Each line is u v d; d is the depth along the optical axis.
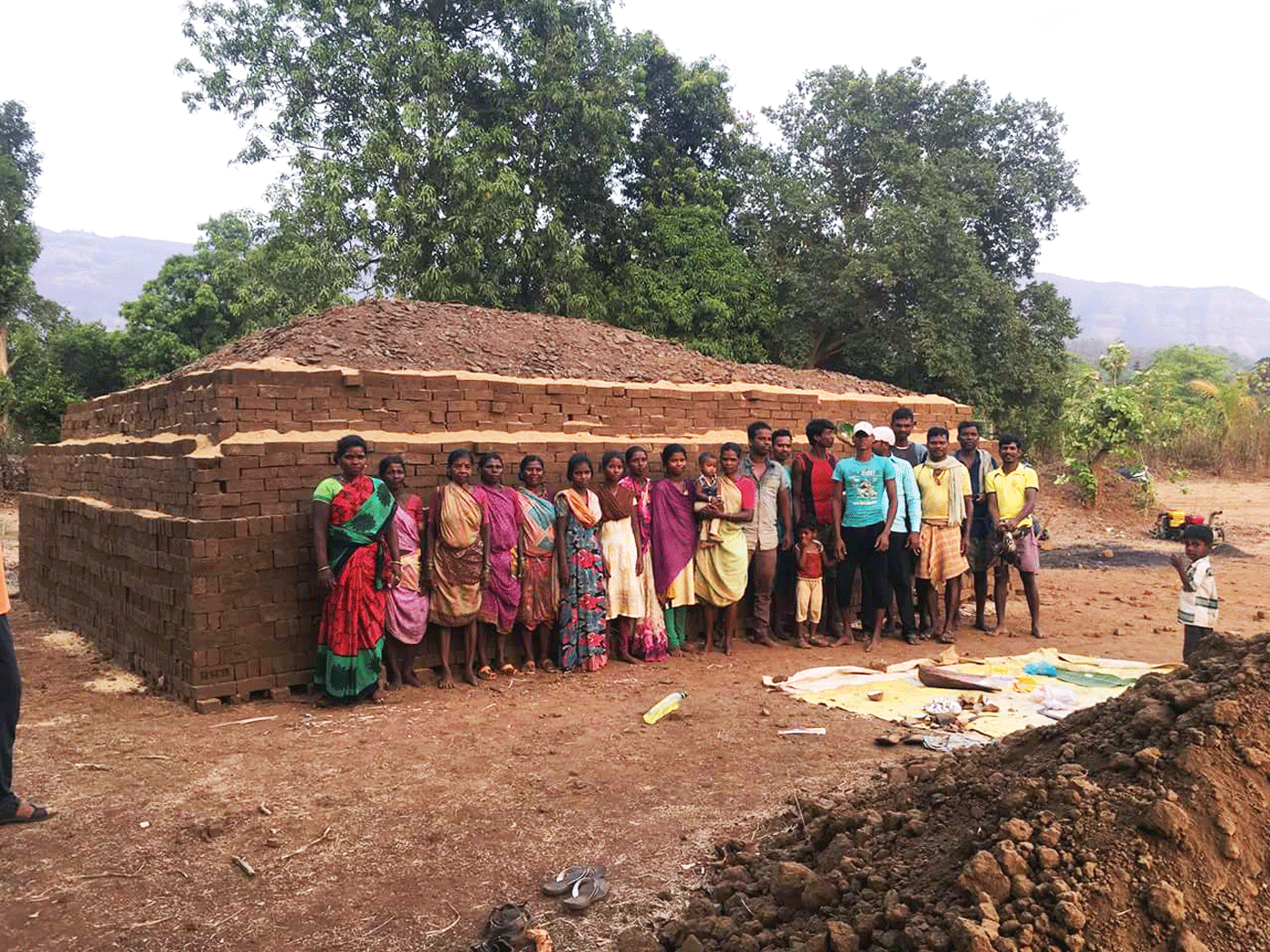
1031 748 3.65
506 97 20.08
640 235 22.66
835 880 3.21
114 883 3.76
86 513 8.22
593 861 3.96
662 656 7.98
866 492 8.48
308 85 19.11
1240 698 3.12
